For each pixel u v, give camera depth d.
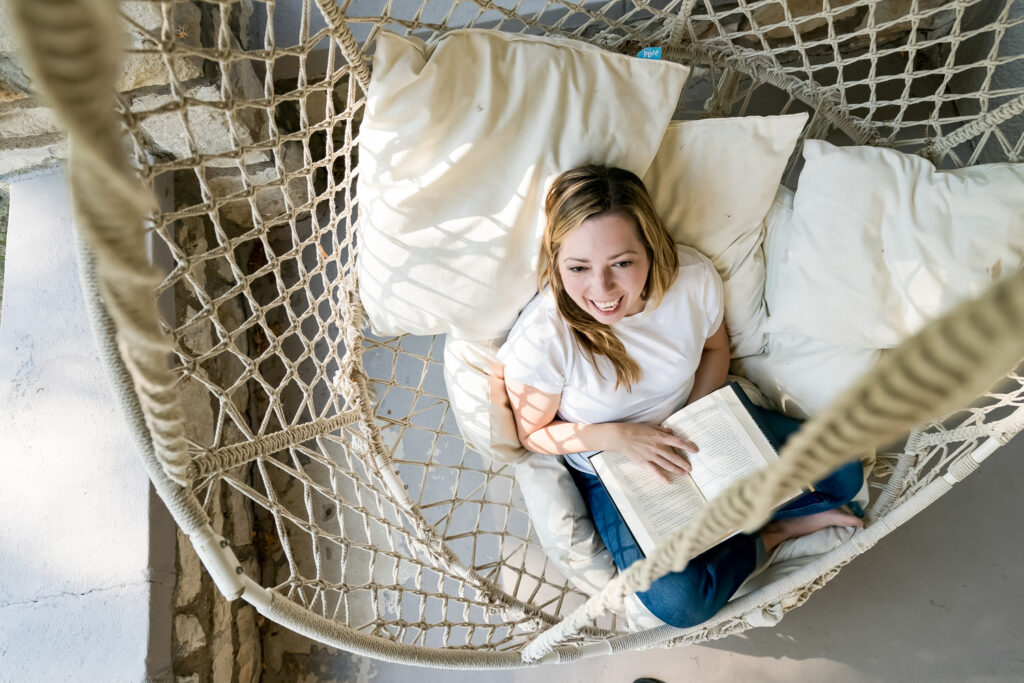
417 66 0.99
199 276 1.57
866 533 1.21
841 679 1.52
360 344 1.29
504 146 1.10
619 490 1.25
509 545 1.70
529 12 1.57
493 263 1.17
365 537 1.69
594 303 1.13
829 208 1.23
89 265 0.60
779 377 1.38
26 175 1.44
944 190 1.18
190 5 1.17
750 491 0.43
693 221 1.26
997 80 1.54
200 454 0.92
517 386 1.26
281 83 1.65
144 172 0.77
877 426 0.32
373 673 1.62
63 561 1.27
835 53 1.23
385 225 1.13
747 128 1.20
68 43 0.25
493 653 1.19
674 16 1.24
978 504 1.58
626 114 1.12
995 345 0.25
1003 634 1.50
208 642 1.43
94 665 1.23
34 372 1.34
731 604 1.28
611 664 1.58
